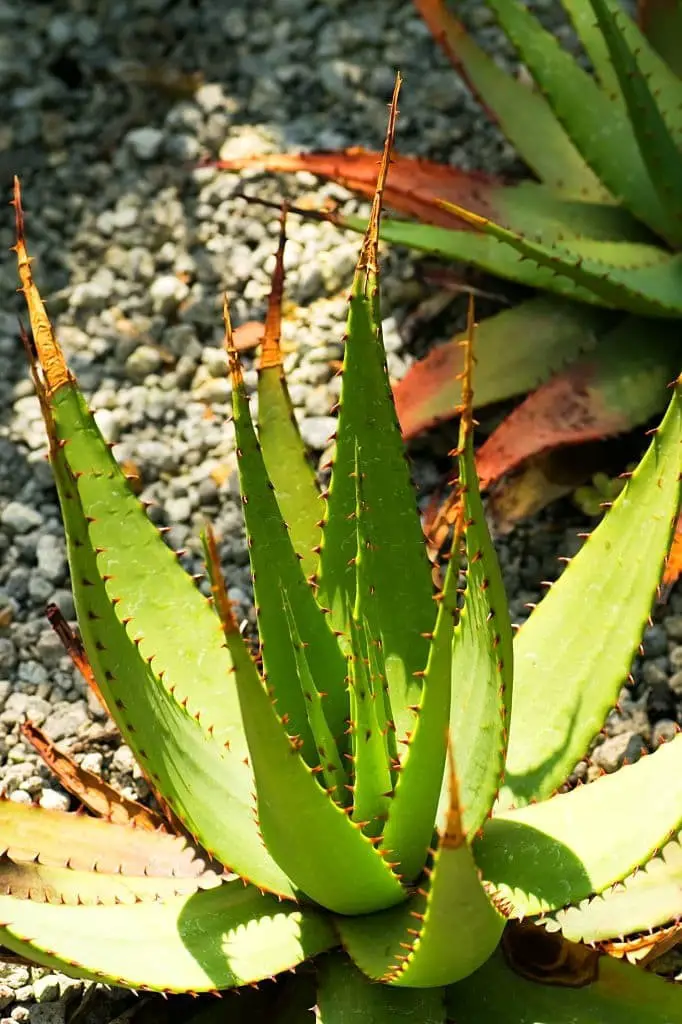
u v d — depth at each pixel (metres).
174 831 1.77
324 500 1.78
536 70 2.02
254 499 1.62
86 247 2.26
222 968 1.61
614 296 1.95
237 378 1.58
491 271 2.02
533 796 1.68
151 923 1.63
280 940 1.64
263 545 1.63
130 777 1.89
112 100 2.37
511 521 2.01
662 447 1.66
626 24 2.11
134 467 2.09
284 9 2.43
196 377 2.16
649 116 1.92
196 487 2.08
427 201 2.03
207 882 1.69
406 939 1.62
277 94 2.36
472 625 1.64
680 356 1.99
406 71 2.37
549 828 1.65
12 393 2.16
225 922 1.64
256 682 1.48
